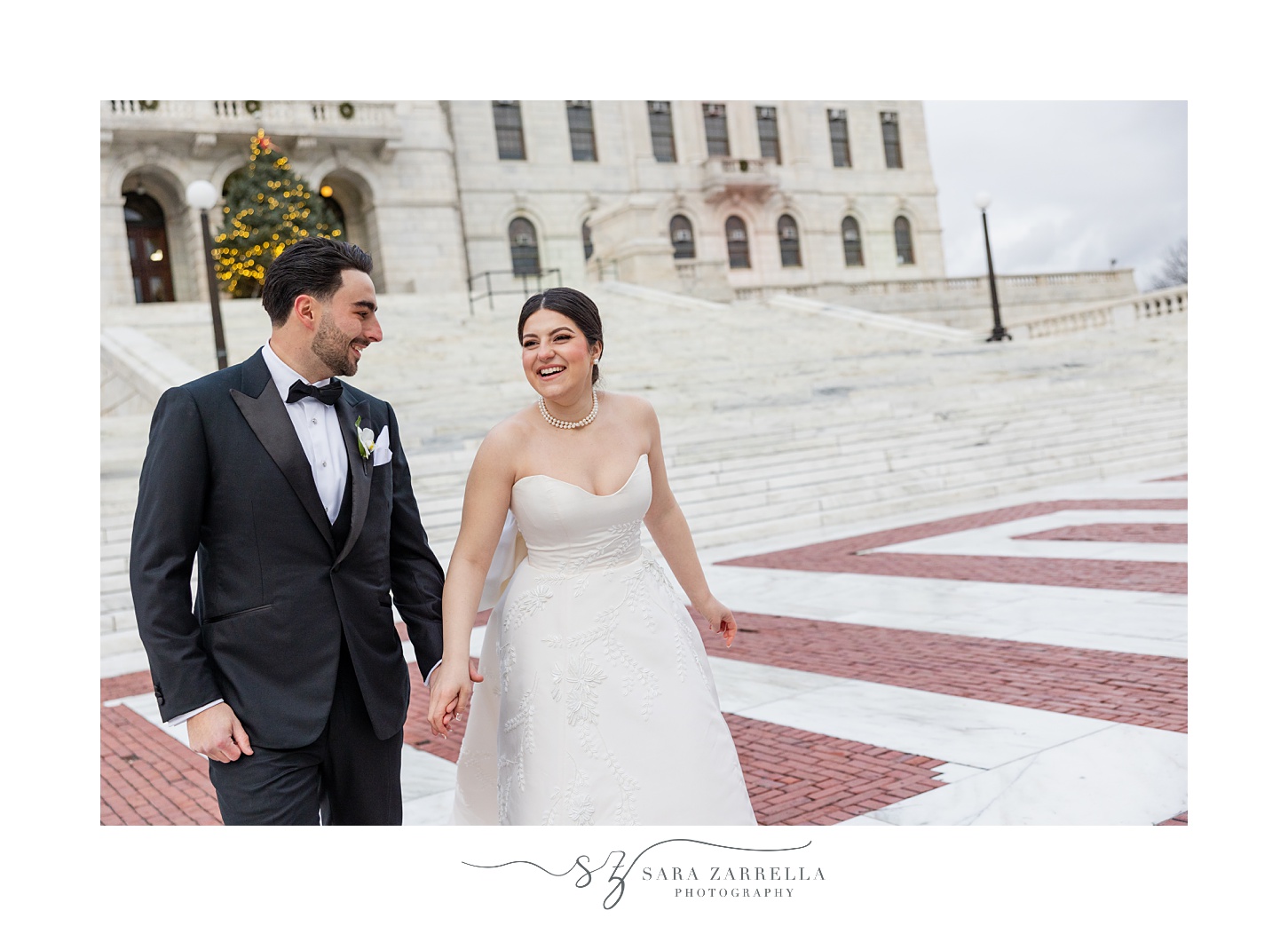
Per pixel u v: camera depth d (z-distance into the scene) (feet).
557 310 9.39
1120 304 75.25
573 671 9.46
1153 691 16.35
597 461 9.73
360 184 96.63
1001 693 17.07
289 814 8.05
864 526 38.19
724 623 11.12
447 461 37.70
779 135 121.90
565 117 109.70
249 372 8.55
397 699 8.78
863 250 126.00
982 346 68.39
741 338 69.10
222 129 86.84
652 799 9.32
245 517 8.25
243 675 8.18
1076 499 39.83
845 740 15.39
